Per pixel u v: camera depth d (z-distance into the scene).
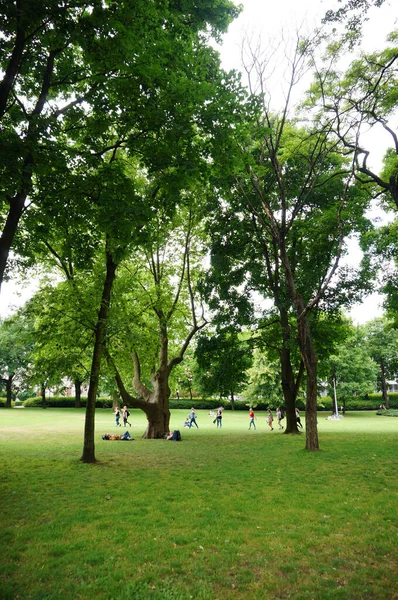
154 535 6.80
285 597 4.86
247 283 24.30
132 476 11.80
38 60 10.23
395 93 15.50
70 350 16.61
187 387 67.88
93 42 9.15
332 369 53.00
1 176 8.15
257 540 6.59
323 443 19.61
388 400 67.81
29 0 7.72
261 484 10.70
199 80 12.38
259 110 11.62
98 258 17.05
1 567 5.53
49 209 10.74
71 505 8.59
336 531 7.04
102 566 5.58
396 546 6.35
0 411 52.75
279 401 48.53
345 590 4.93
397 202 16.67
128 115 10.38
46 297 16.16
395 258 23.53
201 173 11.36
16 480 11.18
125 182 10.40
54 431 27.03
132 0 9.55
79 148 11.77
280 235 18.47
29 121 8.66
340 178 21.69
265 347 28.42
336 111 15.83
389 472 12.34
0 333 61.06
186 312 26.88
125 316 17.25
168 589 4.96
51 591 4.91
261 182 22.67
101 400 65.69
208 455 16.17
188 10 12.61
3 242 9.02
